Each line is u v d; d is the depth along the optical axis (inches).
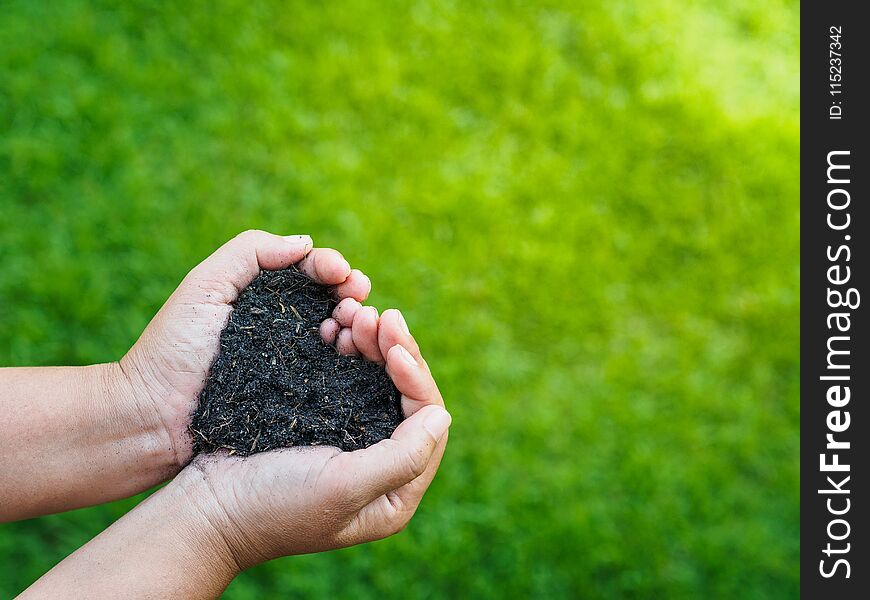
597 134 41.2
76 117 37.3
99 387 24.1
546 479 34.7
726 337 38.2
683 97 42.7
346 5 41.9
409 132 39.8
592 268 38.4
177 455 24.4
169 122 38.1
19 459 23.4
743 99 43.7
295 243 25.2
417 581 32.6
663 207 40.0
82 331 34.4
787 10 46.6
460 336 36.5
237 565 23.1
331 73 40.1
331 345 25.0
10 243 35.1
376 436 23.9
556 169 40.1
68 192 36.3
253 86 39.2
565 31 43.9
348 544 23.9
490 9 43.6
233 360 24.3
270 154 38.4
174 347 24.3
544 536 33.5
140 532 22.3
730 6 46.3
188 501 22.7
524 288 37.7
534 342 37.2
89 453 23.9
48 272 34.8
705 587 33.7
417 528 33.3
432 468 24.9
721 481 35.4
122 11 39.6
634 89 42.9
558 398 36.3
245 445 23.5
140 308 35.1
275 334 24.7
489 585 32.8
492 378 36.2
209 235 36.5
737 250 39.8
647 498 34.7
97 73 38.4
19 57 37.8
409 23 42.3
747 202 40.8
